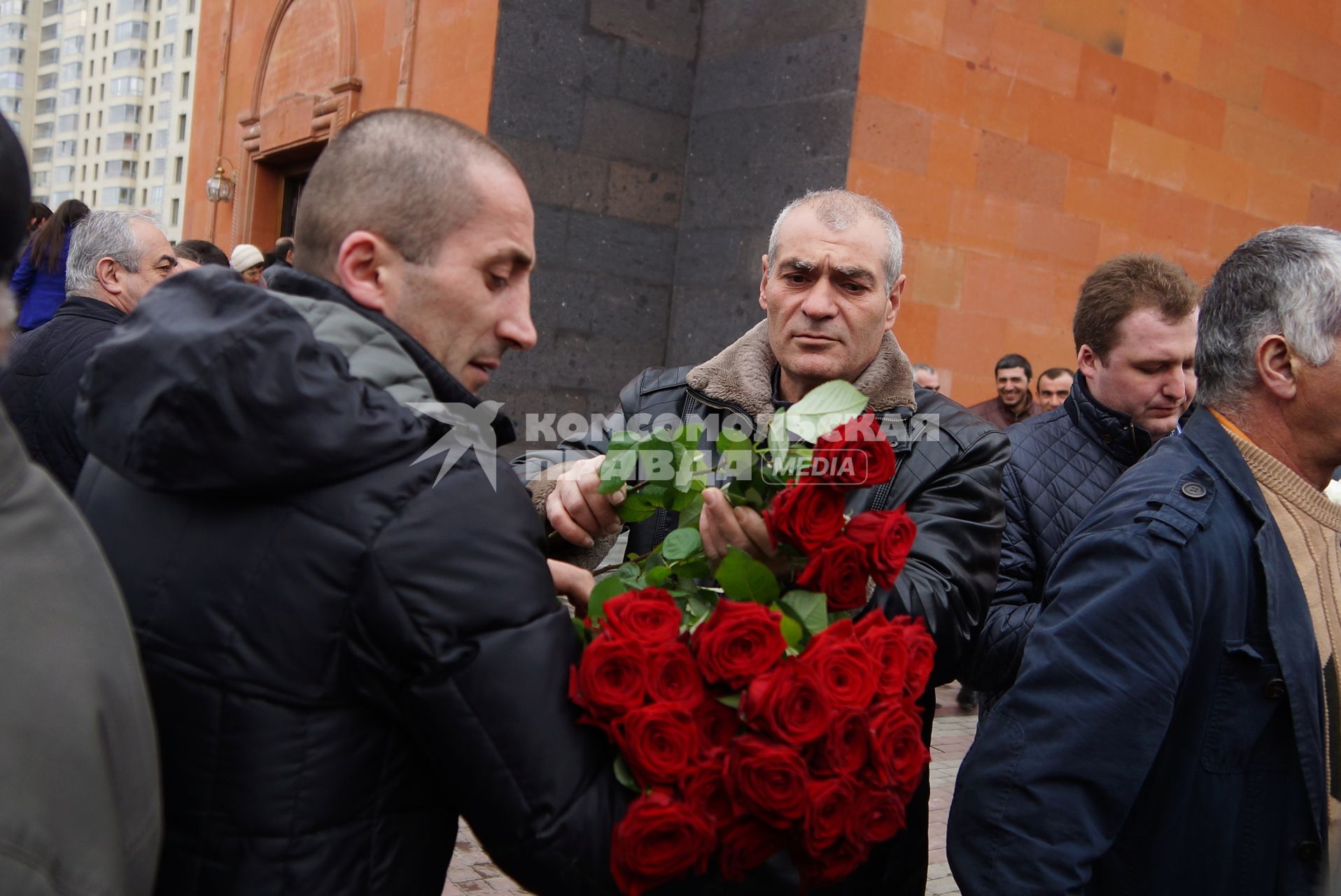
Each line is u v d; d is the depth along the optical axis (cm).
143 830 84
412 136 109
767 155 627
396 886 104
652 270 666
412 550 96
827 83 599
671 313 675
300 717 98
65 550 81
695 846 100
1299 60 819
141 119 6431
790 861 119
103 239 284
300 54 880
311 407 93
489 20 615
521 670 99
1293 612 137
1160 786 138
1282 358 142
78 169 6819
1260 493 141
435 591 97
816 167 602
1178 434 154
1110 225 722
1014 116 661
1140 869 139
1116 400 217
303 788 98
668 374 201
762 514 121
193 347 90
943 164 630
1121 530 140
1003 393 607
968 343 661
